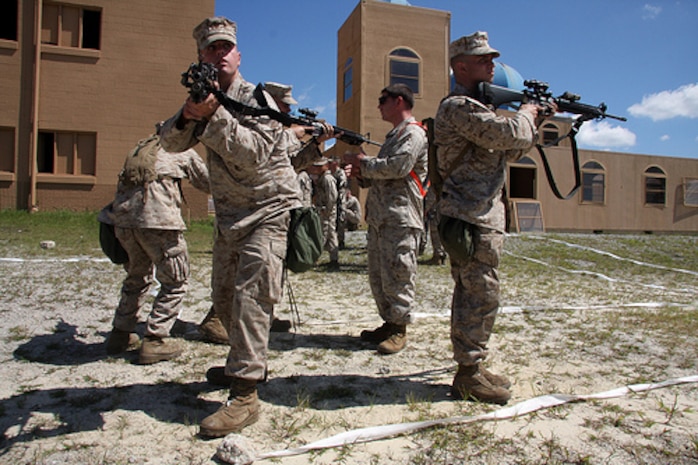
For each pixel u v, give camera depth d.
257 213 2.76
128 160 3.69
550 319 5.29
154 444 2.53
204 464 2.35
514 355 4.03
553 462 2.38
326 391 3.22
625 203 24.64
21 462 2.34
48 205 16.47
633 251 13.41
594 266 10.86
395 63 21.88
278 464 2.35
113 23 16.88
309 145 3.45
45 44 16.48
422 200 4.23
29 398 3.03
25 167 16.28
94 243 10.62
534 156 23.30
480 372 3.14
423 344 4.36
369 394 3.21
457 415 2.88
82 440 2.55
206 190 4.00
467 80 3.18
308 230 2.91
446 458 2.41
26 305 5.20
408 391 3.26
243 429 2.69
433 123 3.13
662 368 3.74
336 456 2.42
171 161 3.76
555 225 23.50
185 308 5.50
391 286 4.12
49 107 16.44
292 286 7.39
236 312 2.71
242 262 2.76
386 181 4.17
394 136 4.14
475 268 3.02
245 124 2.70
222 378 3.29
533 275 8.98
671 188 25.50
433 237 9.75
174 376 3.45
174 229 3.69
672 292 7.49
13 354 3.81
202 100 2.37
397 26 21.97
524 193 24.53
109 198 16.97
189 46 17.50
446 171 3.05
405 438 2.60
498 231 3.01
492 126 2.80
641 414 2.88
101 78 16.81
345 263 9.90
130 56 17.02
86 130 16.73
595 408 2.98
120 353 3.91
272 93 4.95
